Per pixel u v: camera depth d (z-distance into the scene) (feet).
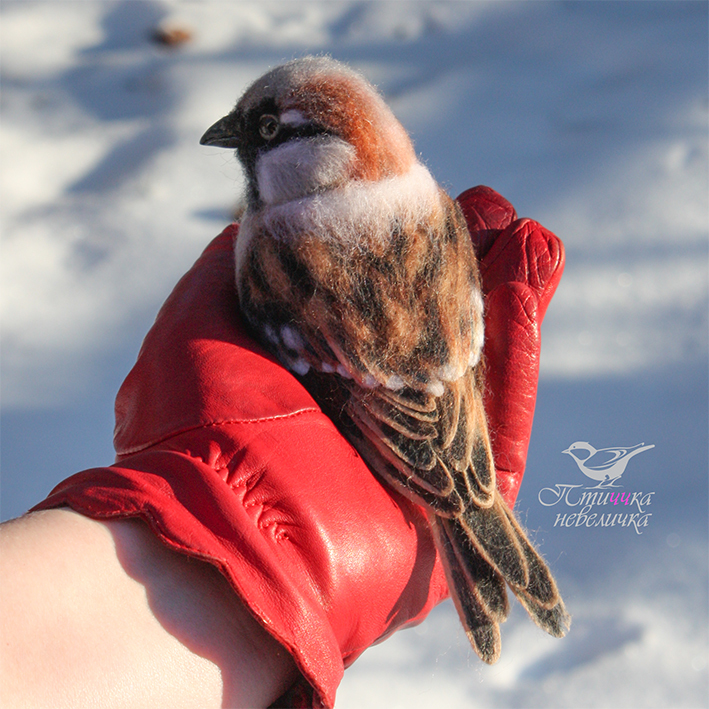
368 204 4.05
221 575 3.89
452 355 4.02
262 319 4.07
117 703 3.82
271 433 3.95
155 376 4.01
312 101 4.09
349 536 3.93
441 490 3.97
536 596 3.99
